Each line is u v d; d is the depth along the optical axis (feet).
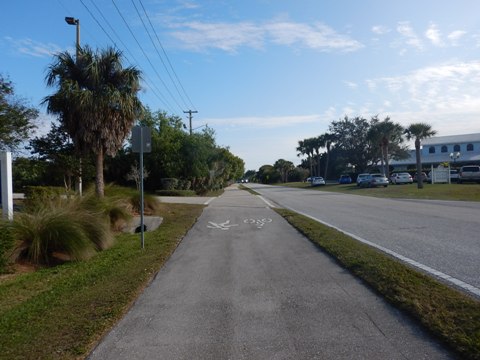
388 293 20.16
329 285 22.74
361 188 151.43
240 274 25.94
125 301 20.68
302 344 15.43
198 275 26.04
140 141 35.65
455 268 25.36
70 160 68.54
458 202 77.46
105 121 56.85
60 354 15.06
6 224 31.30
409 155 228.63
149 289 23.25
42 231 32.09
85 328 17.31
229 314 18.86
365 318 17.66
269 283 23.65
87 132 56.44
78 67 57.41
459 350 13.98
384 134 186.19
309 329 16.79
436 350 14.49
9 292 24.56
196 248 35.24
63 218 33.42
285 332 16.58
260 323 17.63
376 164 244.01
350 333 16.20
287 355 14.60
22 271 30.01
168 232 43.78
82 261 32.24
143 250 34.40
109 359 14.75
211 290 22.67
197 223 52.01
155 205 60.18
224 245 36.35
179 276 25.93
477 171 143.95
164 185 126.21
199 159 138.31
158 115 136.05
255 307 19.66
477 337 14.58
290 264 28.14
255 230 45.03
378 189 138.00
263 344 15.57
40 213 33.81
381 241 35.78
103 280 25.25
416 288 20.48
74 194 44.39
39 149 71.41
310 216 58.29
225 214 61.57
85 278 26.30
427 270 24.99
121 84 59.26
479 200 82.23
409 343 15.11
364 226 46.16
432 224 45.73
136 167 118.21
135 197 58.29
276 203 87.30
